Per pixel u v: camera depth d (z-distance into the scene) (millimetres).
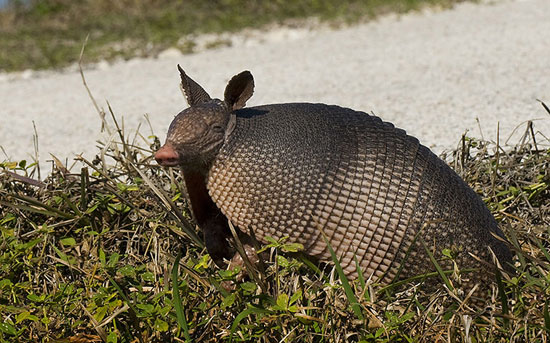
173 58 27891
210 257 9680
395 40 26938
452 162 12000
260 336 8656
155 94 22703
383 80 21578
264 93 21375
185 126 8656
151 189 10828
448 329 8430
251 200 8734
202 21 32281
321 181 8734
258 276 9188
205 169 8922
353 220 8852
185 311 9031
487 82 20031
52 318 9117
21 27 34000
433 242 8969
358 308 8422
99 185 11258
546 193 11422
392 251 8953
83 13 35250
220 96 21469
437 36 26750
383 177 8883
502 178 11625
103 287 9023
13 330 8688
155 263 9617
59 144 18297
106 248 10562
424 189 8984
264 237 8844
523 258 9188
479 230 9148
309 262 9078
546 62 21391
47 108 22375
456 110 17734
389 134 9156
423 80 21062
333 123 9055
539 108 17141
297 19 31906
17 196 10398
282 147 8750
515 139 14953
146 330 8844
